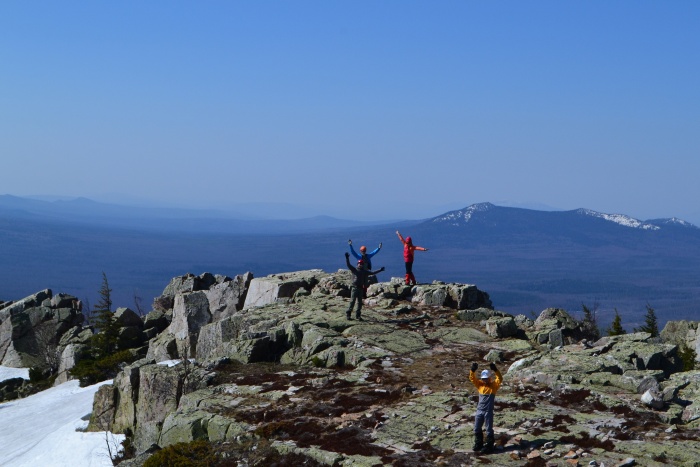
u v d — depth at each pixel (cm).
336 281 5016
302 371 3225
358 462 2053
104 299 6756
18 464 3291
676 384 2586
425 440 2191
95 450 3162
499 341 3662
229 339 4316
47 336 7819
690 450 1934
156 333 6725
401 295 4641
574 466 1881
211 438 2575
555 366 2822
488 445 2042
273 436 2409
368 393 2745
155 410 3142
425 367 3161
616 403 2388
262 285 5234
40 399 5491
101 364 5803
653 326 6956
